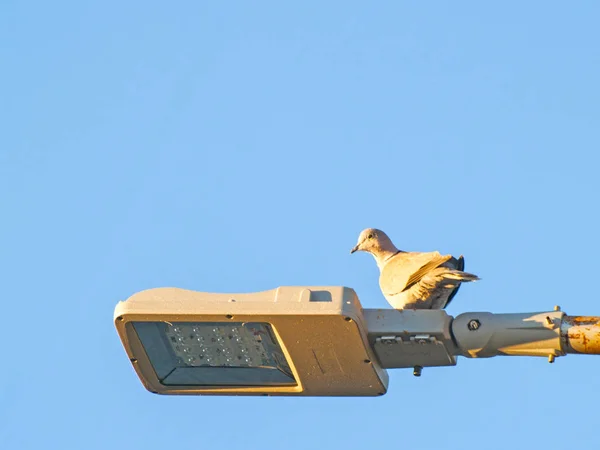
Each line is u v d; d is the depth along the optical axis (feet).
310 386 38.58
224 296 35.73
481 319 35.81
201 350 37.58
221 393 39.58
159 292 36.14
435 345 36.47
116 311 36.09
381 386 38.27
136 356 38.24
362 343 35.96
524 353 35.55
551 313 35.19
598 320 34.65
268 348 37.19
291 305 35.01
